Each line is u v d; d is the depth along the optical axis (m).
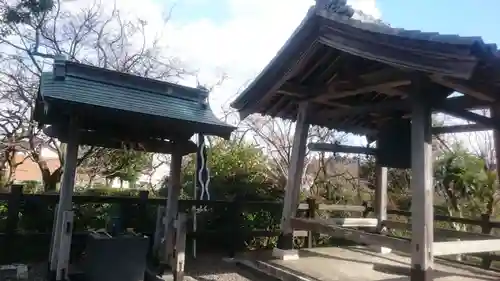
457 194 8.03
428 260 3.48
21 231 5.25
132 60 11.03
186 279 4.57
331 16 4.09
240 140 9.97
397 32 3.41
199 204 6.01
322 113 5.34
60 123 4.21
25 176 16.61
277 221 7.17
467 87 3.62
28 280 4.20
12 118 8.71
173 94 4.96
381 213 6.57
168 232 4.65
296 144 5.48
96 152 9.18
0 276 4.25
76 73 4.34
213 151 8.52
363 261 5.38
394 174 10.07
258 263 5.18
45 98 3.62
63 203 4.07
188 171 8.81
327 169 10.90
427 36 3.17
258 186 7.87
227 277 4.76
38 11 8.93
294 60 4.71
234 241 6.03
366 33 3.74
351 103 5.50
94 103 3.88
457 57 2.99
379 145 5.64
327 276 4.43
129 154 9.86
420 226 3.54
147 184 11.45
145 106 4.38
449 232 5.18
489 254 5.36
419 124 3.69
